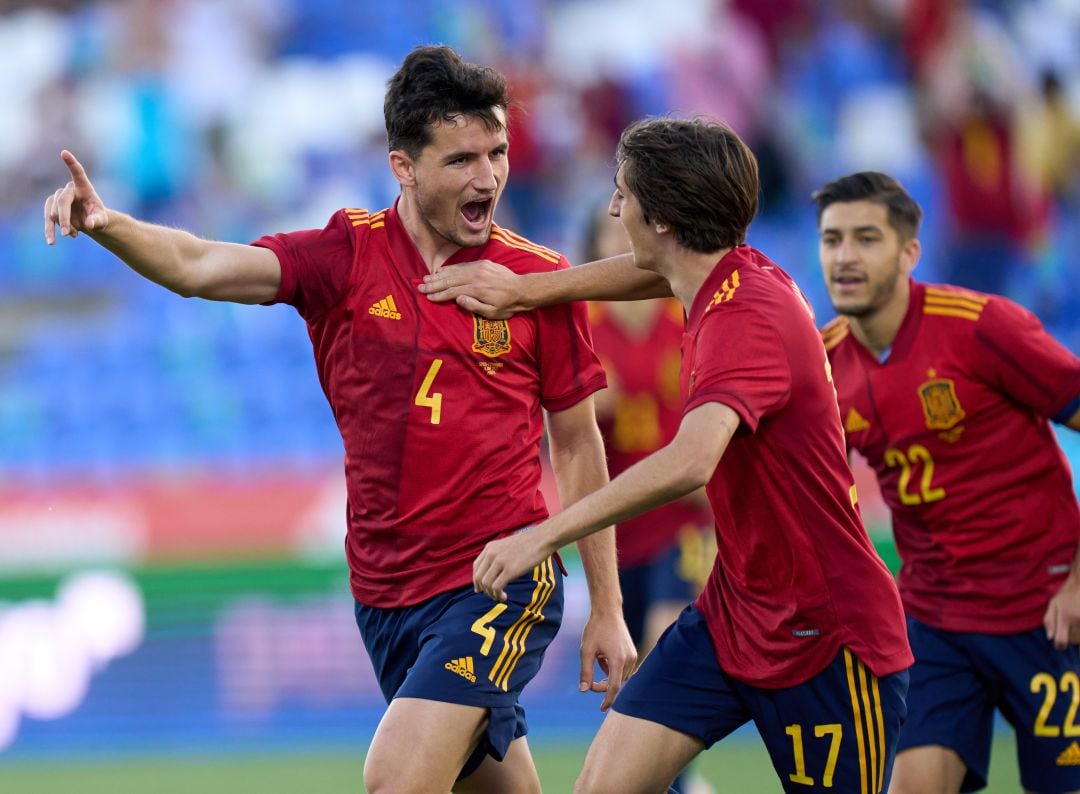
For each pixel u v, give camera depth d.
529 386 13.58
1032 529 15.90
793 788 13.08
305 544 32.28
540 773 25.39
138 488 33.44
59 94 44.06
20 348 39.53
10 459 37.06
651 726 13.10
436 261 13.39
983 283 41.69
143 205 43.03
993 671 16.00
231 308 39.78
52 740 29.11
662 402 20.73
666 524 20.52
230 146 43.59
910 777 15.84
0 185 43.22
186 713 29.61
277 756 27.86
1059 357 15.48
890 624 12.65
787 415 12.09
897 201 15.84
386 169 43.44
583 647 13.83
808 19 46.12
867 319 16.08
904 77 45.62
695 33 45.31
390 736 12.50
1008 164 42.16
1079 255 43.31
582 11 45.84
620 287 13.44
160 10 44.84
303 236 13.27
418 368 13.12
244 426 37.84
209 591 30.17
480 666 12.81
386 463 13.27
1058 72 46.28
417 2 45.69
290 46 45.34
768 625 12.73
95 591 29.89
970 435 15.89
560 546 11.44
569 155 42.59
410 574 13.35
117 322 40.53
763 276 12.27
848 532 12.52
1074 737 15.94
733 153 12.35
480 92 12.73
